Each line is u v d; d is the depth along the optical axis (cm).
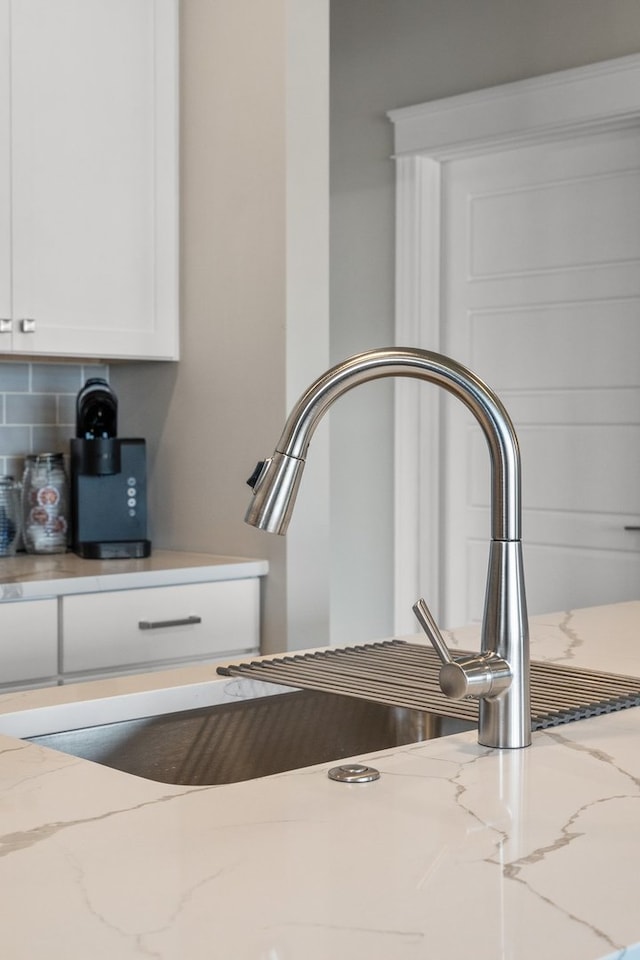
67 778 110
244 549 301
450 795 104
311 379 292
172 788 107
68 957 69
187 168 312
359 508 433
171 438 321
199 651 285
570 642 184
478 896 79
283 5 283
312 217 290
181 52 313
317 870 84
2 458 322
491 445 116
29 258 285
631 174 369
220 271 303
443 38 403
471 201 411
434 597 418
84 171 295
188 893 80
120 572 274
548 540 392
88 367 339
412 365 113
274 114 287
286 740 162
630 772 111
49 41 287
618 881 82
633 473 371
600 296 378
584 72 362
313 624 296
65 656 264
